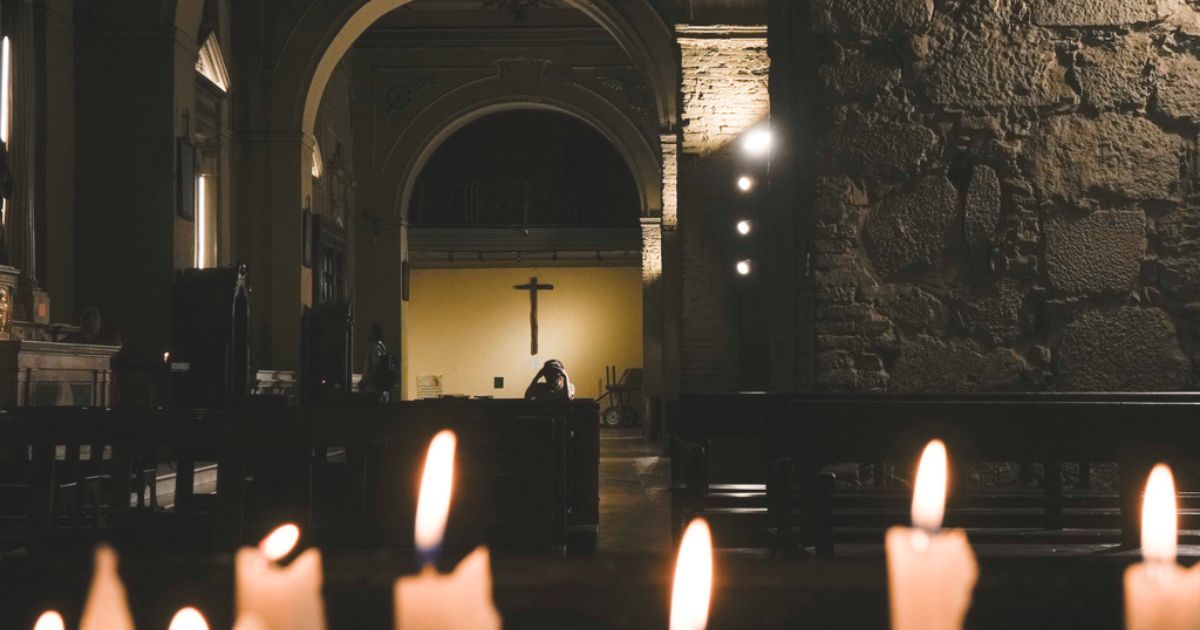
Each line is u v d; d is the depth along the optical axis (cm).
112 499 564
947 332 685
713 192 1509
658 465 1614
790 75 755
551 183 3184
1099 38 682
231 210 1738
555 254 3359
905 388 685
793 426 432
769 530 476
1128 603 114
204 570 161
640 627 190
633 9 1762
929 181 689
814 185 697
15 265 1202
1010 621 186
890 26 692
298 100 1767
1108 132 682
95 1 1379
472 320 3400
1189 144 678
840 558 155
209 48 1622
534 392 1584
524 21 2516
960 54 688
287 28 1773
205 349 1385
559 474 485
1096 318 678
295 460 460
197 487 1105
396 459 553
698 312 1516
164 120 1379
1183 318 675
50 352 1031
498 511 457
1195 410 430
